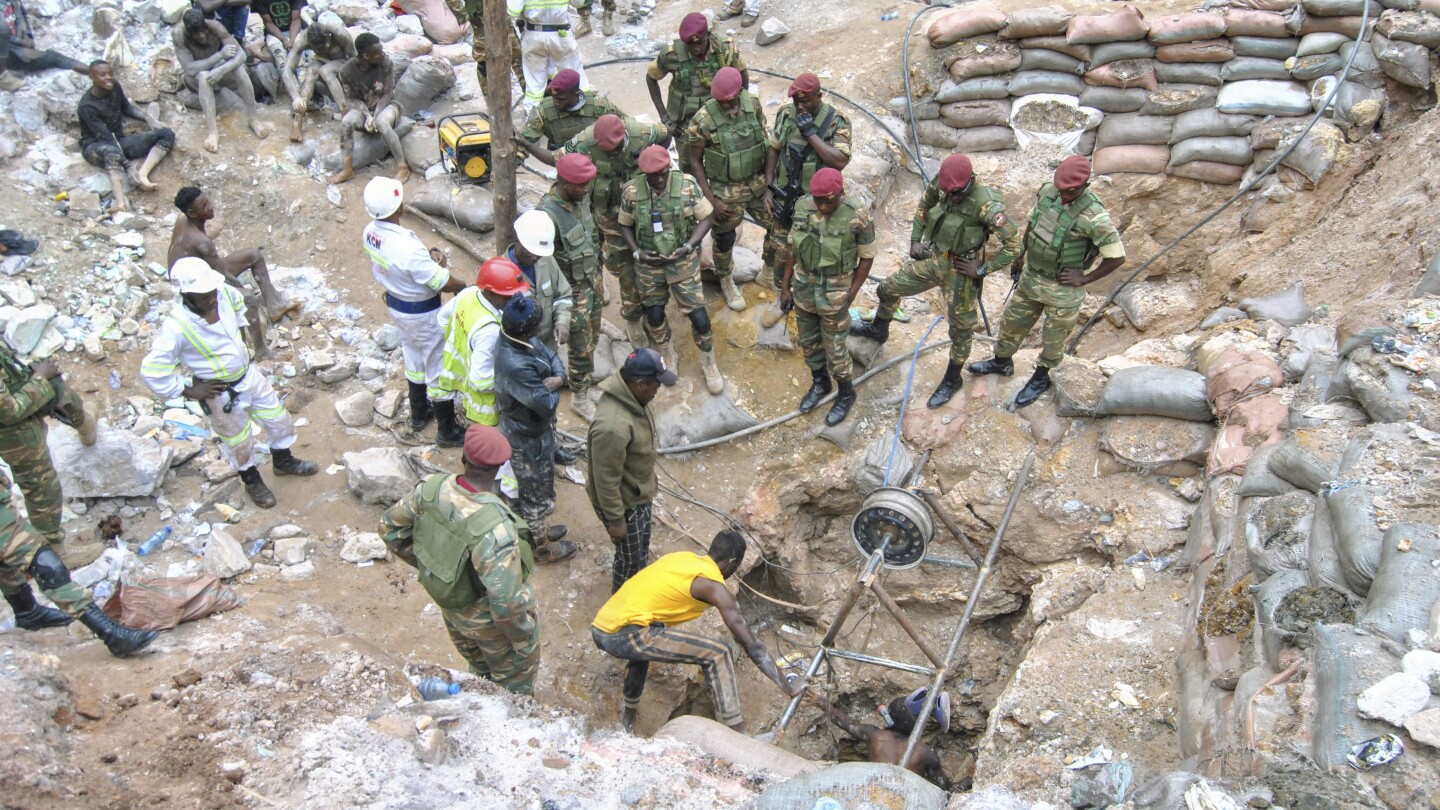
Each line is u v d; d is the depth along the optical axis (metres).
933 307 8.34
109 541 6.21
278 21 9.34
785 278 7.16
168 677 4.58
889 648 7.27
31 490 5.59
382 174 8.98
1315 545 4.80
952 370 7.25
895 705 6.41
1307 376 6.27
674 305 8.14
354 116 8.70
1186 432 6.67
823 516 7.61
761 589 7.57
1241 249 8.78
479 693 5.00
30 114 8.27
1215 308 8.57
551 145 7.61
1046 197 6.38
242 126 9.04
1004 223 6.29
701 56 7.55
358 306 8.05
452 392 6.79
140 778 3.92
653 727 6.08
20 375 5.37
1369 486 4.83
